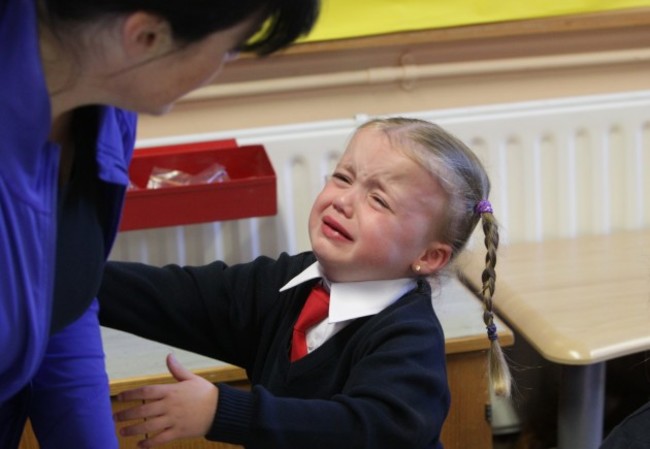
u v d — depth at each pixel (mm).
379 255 1015
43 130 667
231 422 832
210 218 1615
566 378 1518
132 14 600
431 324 985
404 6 1771
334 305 1014
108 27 612
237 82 1800
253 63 1793
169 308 1064
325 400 905
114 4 592
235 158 1729
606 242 1888
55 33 626
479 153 1842
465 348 1451
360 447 843
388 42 1780
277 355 1048
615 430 1048
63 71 655
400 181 1026
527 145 1858
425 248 1059
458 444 1510
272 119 1849
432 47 1846
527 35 1877
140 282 1062
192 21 607
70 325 912
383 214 1015
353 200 1024
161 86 667
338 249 1016
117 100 690
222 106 1821
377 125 1105
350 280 1036
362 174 1035
